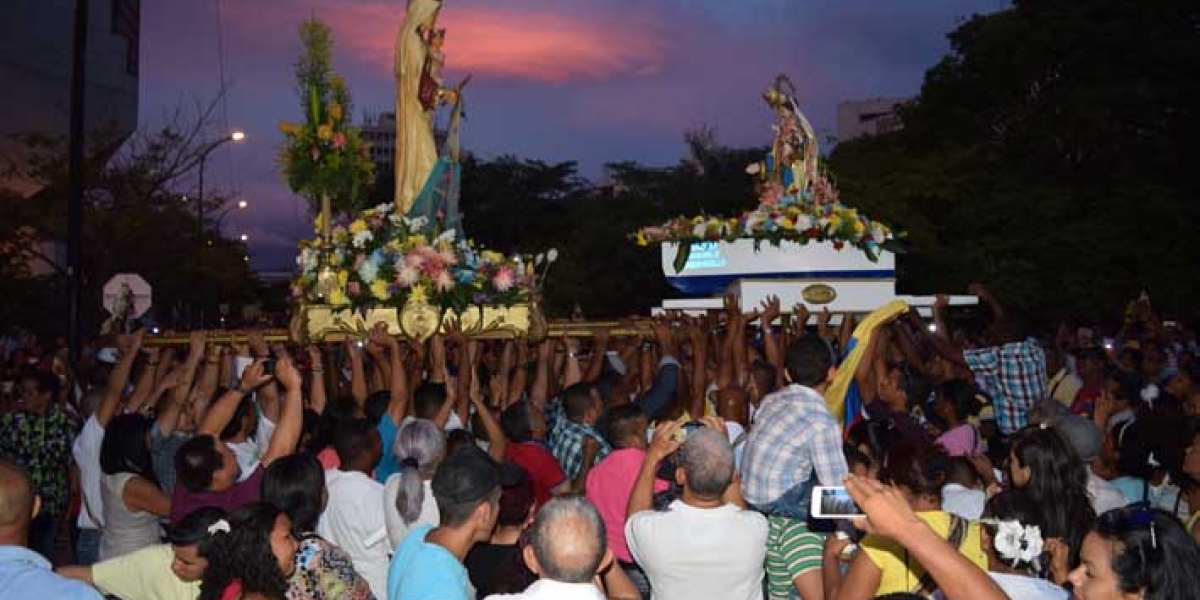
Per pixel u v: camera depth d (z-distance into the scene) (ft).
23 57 115.44
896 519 11.64
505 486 19.58
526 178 229.86
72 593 14.66
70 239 50.52
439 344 31.86
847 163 123.95
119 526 22.71
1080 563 12.50
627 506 20.20
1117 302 93.04
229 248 134.72
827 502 13.67
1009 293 94.53
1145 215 95.30
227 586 14.90
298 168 35.70
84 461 25.29
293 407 22.13
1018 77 112.06
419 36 40.83
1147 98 102.47
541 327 34.45
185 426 27.58
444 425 26.09
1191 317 87.61
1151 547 11.64
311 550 16.71
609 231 173.88
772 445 20.27
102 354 38.96
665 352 32.76
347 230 34.81
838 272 36.99
